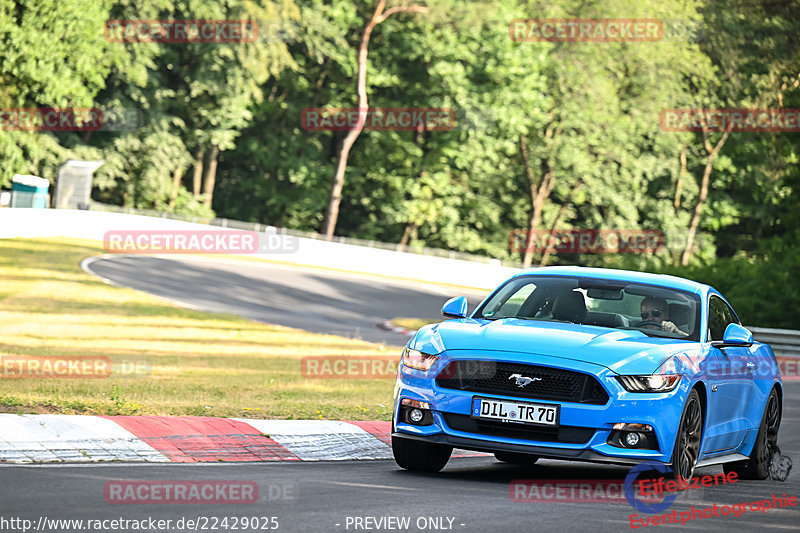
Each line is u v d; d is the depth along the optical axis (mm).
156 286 106938
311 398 43250
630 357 24125
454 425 24375
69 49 179250
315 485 22188
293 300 111500
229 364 62406
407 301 123375
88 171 154875
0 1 171125
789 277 108938
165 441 26688
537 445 23578
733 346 27625
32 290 93188
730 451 28453
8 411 28297
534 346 24359
